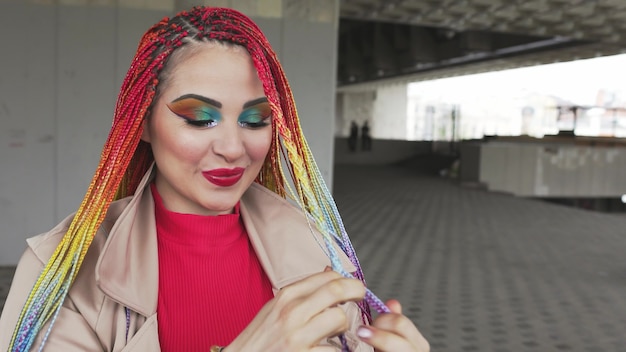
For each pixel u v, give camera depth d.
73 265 0.70
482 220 9.66
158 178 0.82
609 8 12.58
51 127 5.60
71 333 0.70
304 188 0.66
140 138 0.76
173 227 0.80
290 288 0.59
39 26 5.49
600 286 5.71
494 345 4.06
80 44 5.58
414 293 5.27
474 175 15.27
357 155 22.84
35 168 5.60
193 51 0.68
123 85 0.73
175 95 0.68
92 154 5.68
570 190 16.02
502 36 19.02
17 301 0.73
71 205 5.69
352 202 11.43
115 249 0.73
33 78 5.53
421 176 17.97
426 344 0.59
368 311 0.84
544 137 19.27
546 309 4.91
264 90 0.68
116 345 0.72
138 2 5.62
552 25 14.49
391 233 8.23
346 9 12.87
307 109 6.25
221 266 0.81
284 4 6.12
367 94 35.56
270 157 0.87
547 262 6.72
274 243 0.87
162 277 0.79
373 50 22.03
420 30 20.36
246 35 0.70
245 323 0.81
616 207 19.62
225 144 0.69
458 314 4.71
